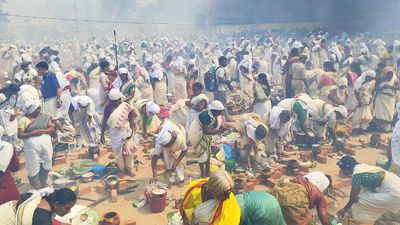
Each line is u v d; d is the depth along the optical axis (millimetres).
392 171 6625
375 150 8844
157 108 8664
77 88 12844
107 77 9555
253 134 7250
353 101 10602
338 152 8625
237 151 7805
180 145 6629
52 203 4000
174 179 7055
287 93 11703
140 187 6988
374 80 9758
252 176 7117
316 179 4734
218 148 7898
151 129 9352
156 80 11680
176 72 12273
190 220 3744
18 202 4102
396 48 17266
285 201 4133
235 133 9492
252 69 13789
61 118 9773
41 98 8805
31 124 6324
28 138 6328
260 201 3707
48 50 15820
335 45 19953
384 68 10133
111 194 6492
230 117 11469
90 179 7180
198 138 6715
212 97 11484
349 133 9594
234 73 15797
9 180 5531
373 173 5242
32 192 4277
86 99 8531
